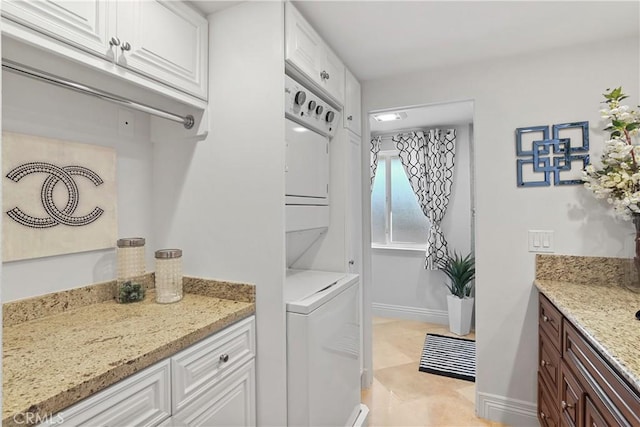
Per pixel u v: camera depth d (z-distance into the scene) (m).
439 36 1.91
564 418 1.55
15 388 0.87
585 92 2.00
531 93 2.11
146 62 1.38
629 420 0.98
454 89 2.29
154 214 1.83
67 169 1.44
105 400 0.96
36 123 1.35
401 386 2.57
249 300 1.59
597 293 1.76
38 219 1.34
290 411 1.55
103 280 1.60
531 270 2.11
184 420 1.21
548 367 1.83
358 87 2.48
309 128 1.99
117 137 1.66
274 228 1.55
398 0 1.59
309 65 1.73
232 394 1.45
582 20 1.76
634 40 1.92
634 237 1.77
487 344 2.20
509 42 1.99
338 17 1.73
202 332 1.29
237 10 1.64
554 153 2.05
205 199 1.70
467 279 3.53
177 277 1.62
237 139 1.63
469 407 2.31
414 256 3.98
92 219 1.54
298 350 1.53
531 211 2.10
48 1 1.07
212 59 1.69
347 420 1.94
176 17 1.52
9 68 1.07
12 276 1.29
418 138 3.82
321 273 2.19
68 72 1.29
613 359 1.04
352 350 2.04
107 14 1.24
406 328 3.74
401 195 4.12
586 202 1.99
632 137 1.84
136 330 1.26
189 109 1.71
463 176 3.75
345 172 2.23
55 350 1.09
